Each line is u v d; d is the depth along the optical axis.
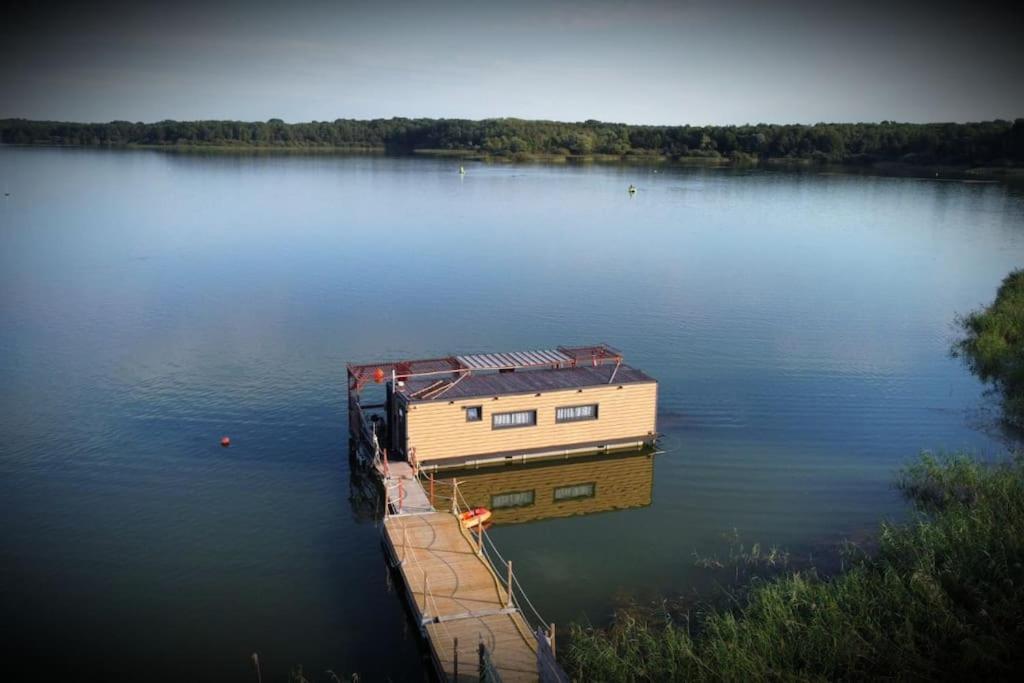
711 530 34.31
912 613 24.77
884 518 34.69
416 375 42.62
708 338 63.94
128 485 38.75
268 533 34.47
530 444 41.00
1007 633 23.47
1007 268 93.81
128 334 64.31
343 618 28.45
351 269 90.94
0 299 75.62
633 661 24.52
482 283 83.75
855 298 78.38
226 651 26.56
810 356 59.31
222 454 42.34
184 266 92.31
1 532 34.16
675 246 107.50
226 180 194.75
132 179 195.88
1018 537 27.92
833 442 43.59
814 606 25.67
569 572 31.19
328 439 44.47
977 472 35.75
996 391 51.69
